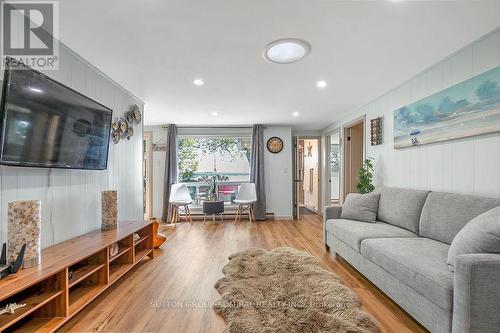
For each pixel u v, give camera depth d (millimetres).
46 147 1864
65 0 1574
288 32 1955
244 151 6129
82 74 2418
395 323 1769
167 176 5613
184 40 2066
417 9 1683
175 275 2607
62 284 1702
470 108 2150
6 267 1492
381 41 2090
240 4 1628
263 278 2434
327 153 6223
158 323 1782
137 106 3646
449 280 1459
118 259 2641
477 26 1879
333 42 2105
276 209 5852
